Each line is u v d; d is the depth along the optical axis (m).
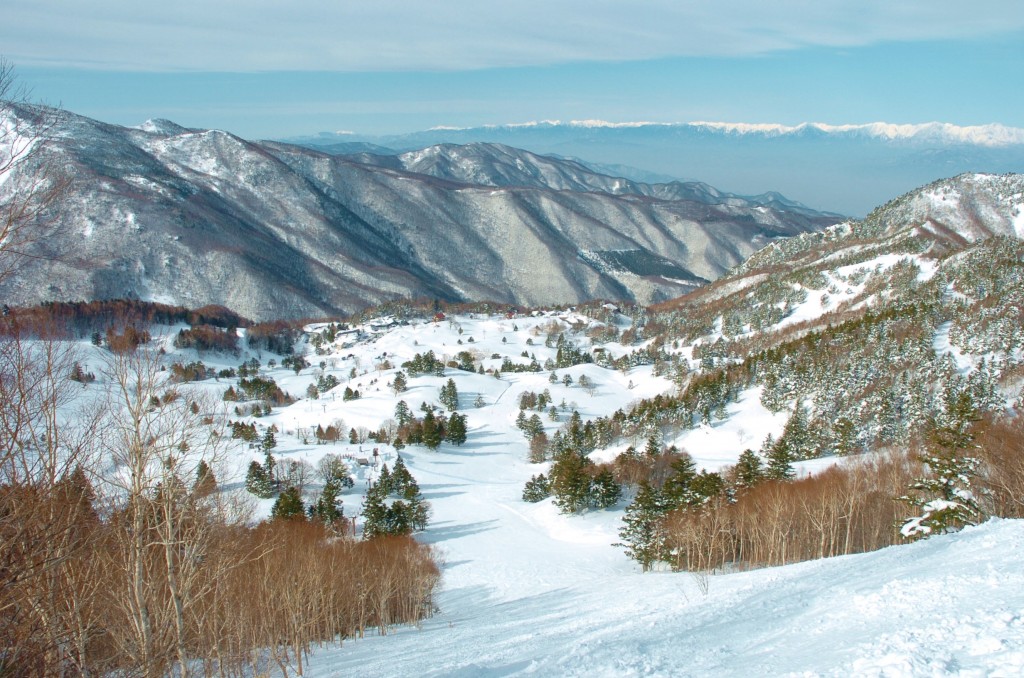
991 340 137.00
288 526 51.53
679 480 66.19
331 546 49.72
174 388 20.23
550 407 190.38
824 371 138.75
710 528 59.59
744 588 29.12
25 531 14.95
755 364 164.62
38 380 15.32
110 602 19.98
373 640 40.22
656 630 21.92
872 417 111.62
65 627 17.16
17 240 13.63
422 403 180.75
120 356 19.53
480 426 178.00
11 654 15.11
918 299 197.12
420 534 90.56
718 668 15.94
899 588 19.70
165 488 19.83
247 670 30.88
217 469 22.16
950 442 40.09
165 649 20.11
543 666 18.78
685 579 46.78
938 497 40.91
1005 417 80.25
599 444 144.50
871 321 163.75
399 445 147.00
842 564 29.50
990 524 30.56
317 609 39.50
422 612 52.12
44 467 15.39
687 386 175.50
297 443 141.25
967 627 14.27
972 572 19.94
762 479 70.94
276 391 192.50
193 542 21.33
